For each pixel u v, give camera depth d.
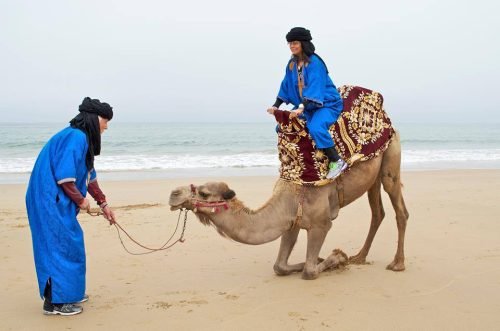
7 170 22.39
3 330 5.12
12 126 97.81
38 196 5.24
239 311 5.59
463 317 5.39
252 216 6.07
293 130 6.21
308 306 5.70
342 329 5.12
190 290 6.32
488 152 35.69
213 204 5.80
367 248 7.51
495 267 7.16
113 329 5.14
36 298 6.06
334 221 10.51
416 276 6.77
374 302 5.82
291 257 7.95
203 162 26.33
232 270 7.18
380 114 6.97
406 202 12.76
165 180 18.27
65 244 5.28
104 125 5.66
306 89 6.22
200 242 8.80
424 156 31.86
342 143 6.37
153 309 5.66
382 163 7.04
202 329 5.13
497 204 12.41
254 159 28.22
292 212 6.29
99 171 22.23
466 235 9.12
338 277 6.73
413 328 5.13
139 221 10.53
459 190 15.10
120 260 7.68
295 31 6.22
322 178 6.22
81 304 5.84
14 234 9.29
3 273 7.00
